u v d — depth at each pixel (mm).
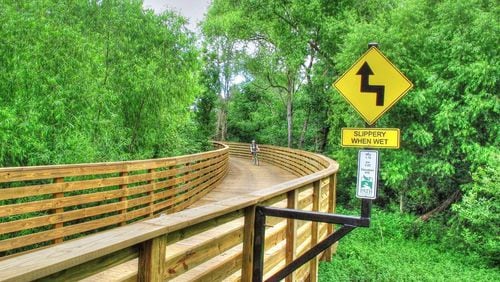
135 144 11008
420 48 13422
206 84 30703
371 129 3979
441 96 12453
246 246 3625
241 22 24094
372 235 12469
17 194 4582
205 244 2955
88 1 10672
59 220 5137
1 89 6746
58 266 1527
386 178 13414
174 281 2742
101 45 9711
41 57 7113
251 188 12094
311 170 14062
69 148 6945
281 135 29188
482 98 11570
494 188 10547
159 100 10984
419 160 13570
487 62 11266
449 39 12609
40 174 4875
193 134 19625
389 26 14406
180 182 8562
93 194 5730
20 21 6949
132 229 2125
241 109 35219
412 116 13469
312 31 20703
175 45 12109
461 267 9977
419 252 11062
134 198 6973
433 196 15031
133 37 11258
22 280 1371
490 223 10695
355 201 16891
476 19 11602
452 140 12391
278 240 4656
